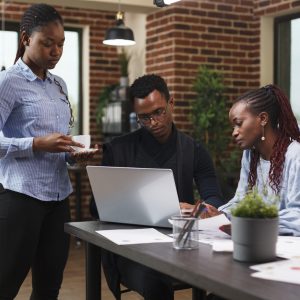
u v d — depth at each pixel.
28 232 2.13
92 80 6.54
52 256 2.27
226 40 5.73
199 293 1.71
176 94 5.51
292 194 1.80
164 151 2.21
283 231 1.68
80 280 4.03
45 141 2.05
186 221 1.48
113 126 6.14
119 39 4.91
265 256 1.33
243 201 1.36
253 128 1.88
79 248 5.29
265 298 1.04
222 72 5.61
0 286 2.13
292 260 1.34
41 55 2.11
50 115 2.20
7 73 2.12
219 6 5.68
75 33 6.62
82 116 6.68
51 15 2.11
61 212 2.28
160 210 1.78
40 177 2.16
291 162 1.83
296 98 5.62
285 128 1.91
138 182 1.77
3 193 2.12
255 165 2.00
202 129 5.39
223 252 1.44
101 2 5.15
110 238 1.63
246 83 5.84
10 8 6.09
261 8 5.72
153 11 5.52
